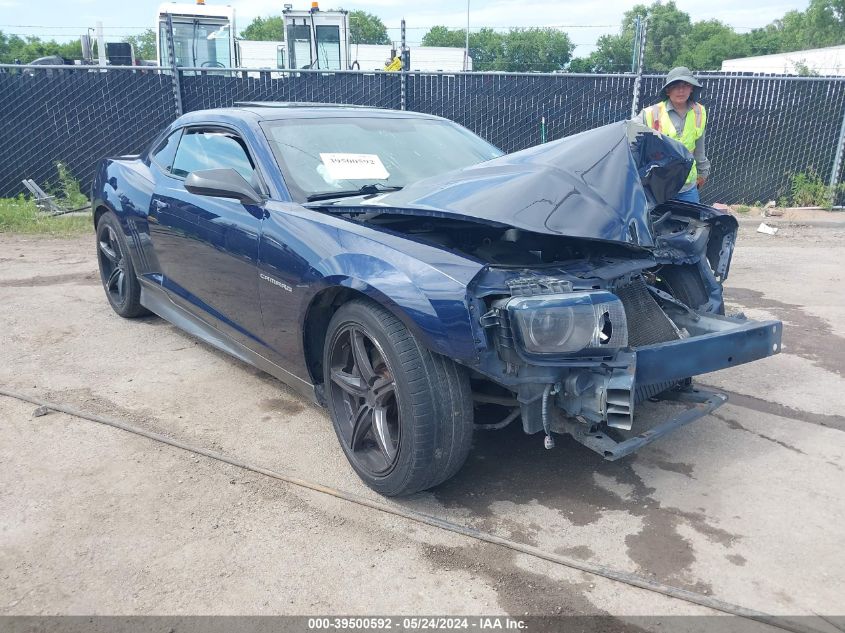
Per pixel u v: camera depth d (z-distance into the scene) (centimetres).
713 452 324
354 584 234
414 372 253
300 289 299
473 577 237
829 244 828
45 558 245
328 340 296
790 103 1022
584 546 254
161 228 418
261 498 285
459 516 273
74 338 479
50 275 661
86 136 1009
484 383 286
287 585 233
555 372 246
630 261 295
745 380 411
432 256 257
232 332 373
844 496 286
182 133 438
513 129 1025
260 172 347
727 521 269
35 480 295
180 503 280
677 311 328
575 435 265
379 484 279
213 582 234
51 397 378
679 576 237
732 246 382
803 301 578
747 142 1040
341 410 304
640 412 361
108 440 332
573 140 308
